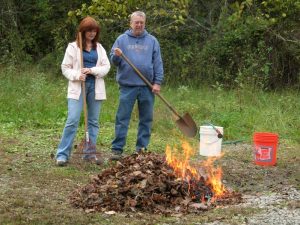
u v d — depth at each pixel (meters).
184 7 17.34
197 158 9.81
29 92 14.49
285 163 9.72
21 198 7.23
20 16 20.84
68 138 8.92
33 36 20.73
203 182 7.37
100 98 9.04
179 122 9.29
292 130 12.30
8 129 11.84
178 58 18.92
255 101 14.98
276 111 13.41
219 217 6.56
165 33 18.55
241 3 18.06
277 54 18.75
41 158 9.41
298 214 6.67
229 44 18.67
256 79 17.38
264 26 18.22
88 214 6.67
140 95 9.32
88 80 8.99
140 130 9.50
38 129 12.05
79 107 8.93
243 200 7.30
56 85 16.52
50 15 20.66
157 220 6.51
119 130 9.37
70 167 8.83
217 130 9.70
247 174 8.88
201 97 15.76
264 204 7.09
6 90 14.94
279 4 17.52
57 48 19.66
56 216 6.59
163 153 10.23
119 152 9.41
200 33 19.78
